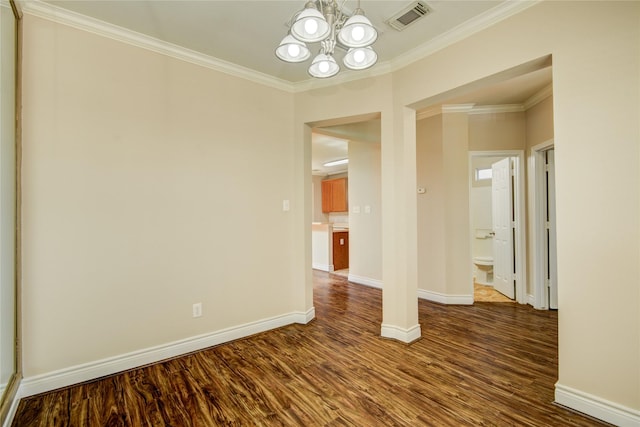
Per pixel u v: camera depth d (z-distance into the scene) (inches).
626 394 63.7
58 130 80.5
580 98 68.9
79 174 83.4
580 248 69.4
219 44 98.3
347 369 90.0
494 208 182.5
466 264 152.5
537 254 145.8
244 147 115.3
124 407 72.6
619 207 64.2
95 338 85.5
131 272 91.2
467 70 89.7
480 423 66.5
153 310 95.0
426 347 104.6
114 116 88.6
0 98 63.4
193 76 103.3
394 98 109.8
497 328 121.6
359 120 124.4
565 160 71.1
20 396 74.3
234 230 112.7
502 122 155.7
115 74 88.9
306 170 130.7
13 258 70.8
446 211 154.1
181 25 88.1
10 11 68.5
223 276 109.8
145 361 93.0
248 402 74.4
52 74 79.9
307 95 126.6
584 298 68.9
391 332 112.4
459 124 153.1
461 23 87.9
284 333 118.2
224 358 97.5
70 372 81.7
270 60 108.7
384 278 114.4
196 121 103.9
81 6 79.3
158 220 96.0
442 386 80.8
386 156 112.2
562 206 71.8
